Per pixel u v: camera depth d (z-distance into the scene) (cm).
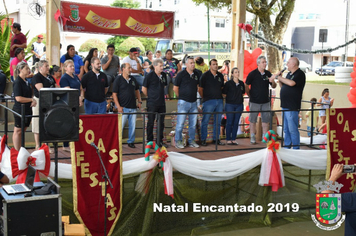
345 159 758
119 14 1065
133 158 699
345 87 1502
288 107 786
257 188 745
